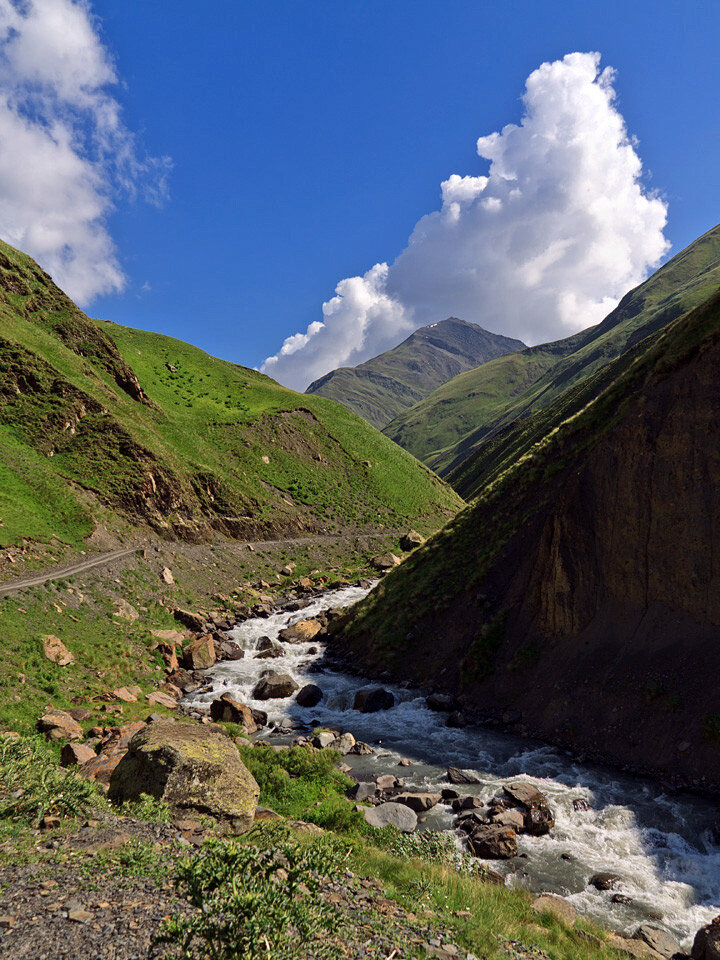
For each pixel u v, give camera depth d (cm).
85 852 920
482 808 2067
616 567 3073
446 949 860
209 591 6019
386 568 8175
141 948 648
